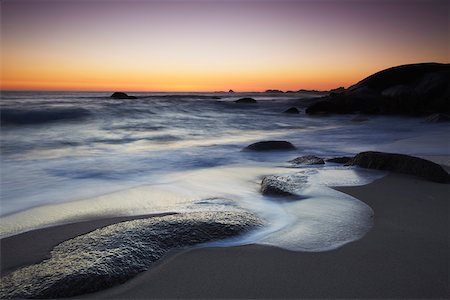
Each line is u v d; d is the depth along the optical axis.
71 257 3.18
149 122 19.53
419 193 5.53
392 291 2.76
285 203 5.14
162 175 7.70
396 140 13.63
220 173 7.78
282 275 3.01
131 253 3.22
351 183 6.14
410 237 3.81
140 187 6.61
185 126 18.80
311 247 3.57
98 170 8.22
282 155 10.12
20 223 4.54
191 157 9.88
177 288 2.83
